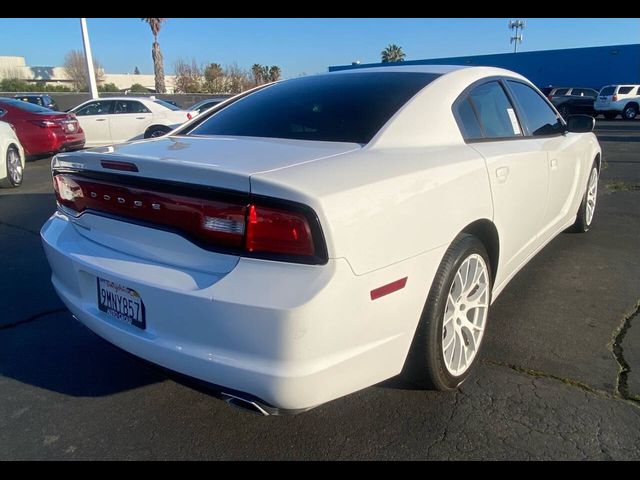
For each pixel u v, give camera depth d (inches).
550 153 134.0
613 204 253.8
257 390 70.1
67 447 84.8
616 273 158.6
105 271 81.8
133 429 89.4
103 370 108.0
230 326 69.6
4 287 151.8
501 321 126.7
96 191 87.4
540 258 172.2
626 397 95.9
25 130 409.4
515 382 101.0
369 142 91.6
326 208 68.6
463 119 106.8
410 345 84.6
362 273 72.2
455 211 89.3
